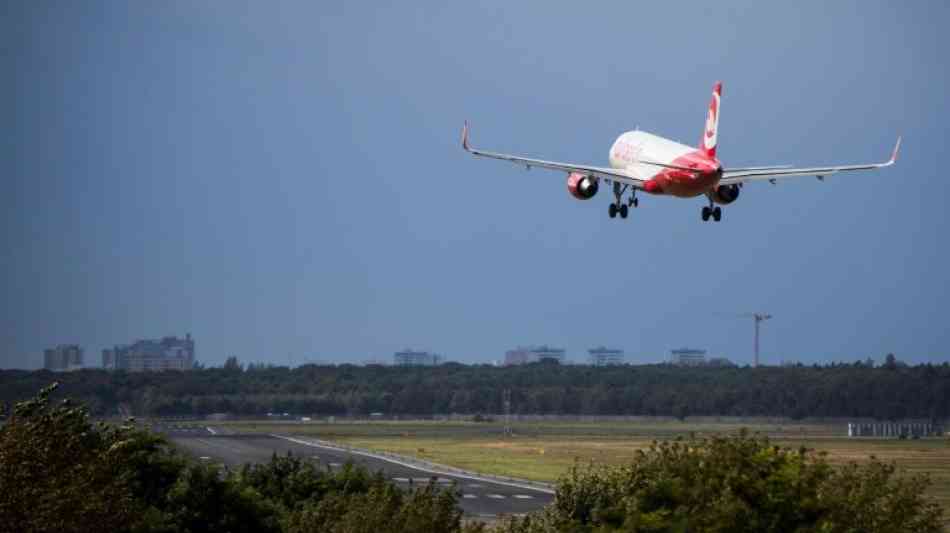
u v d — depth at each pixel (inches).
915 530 4367.6
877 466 4566.9
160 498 6988.2
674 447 4933.6
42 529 4763.8
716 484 4382.4
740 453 4414.4
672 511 4507.9
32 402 5319.9
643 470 4980.3
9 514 4707.2
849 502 4340.6
